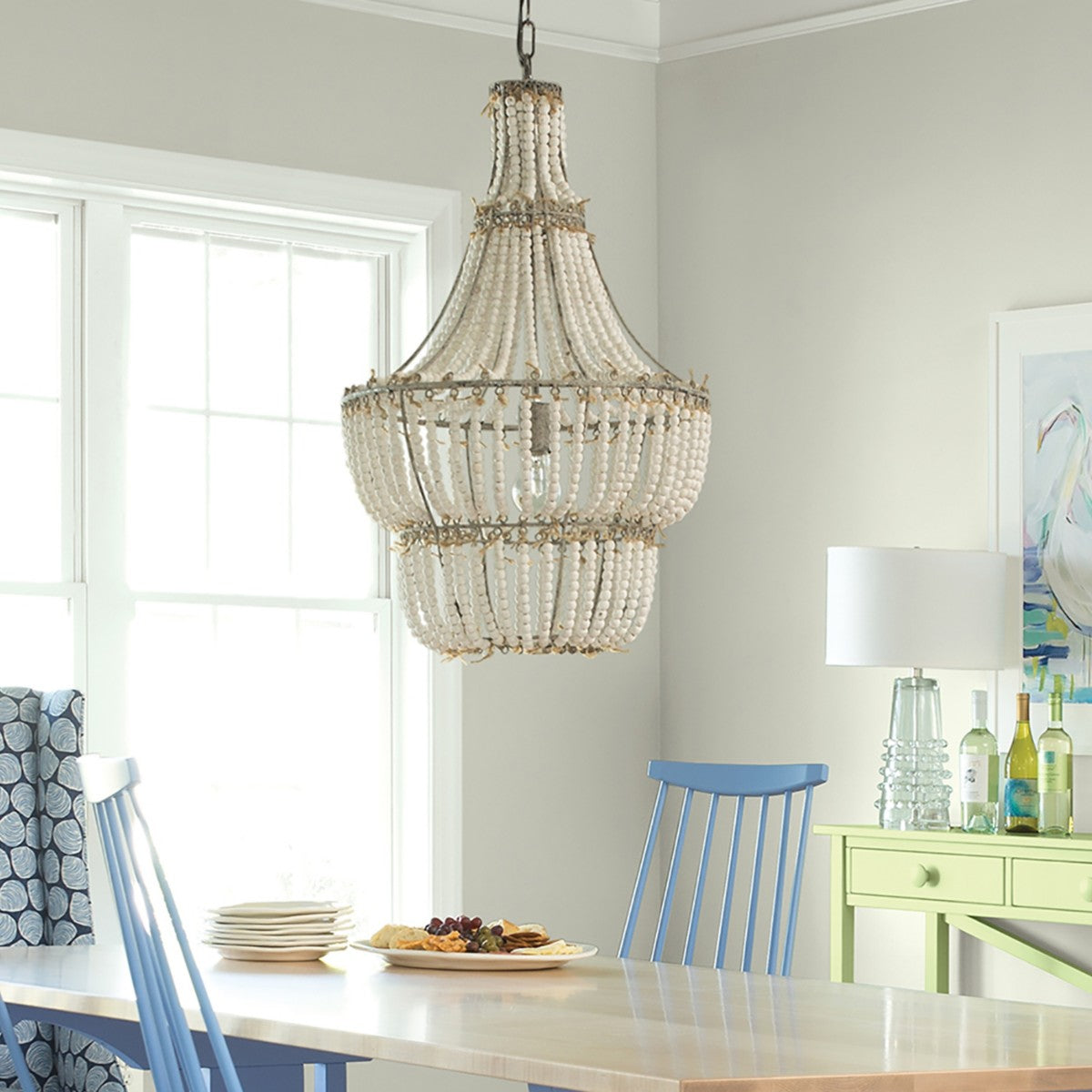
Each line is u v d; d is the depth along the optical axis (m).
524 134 2.96
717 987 2.93
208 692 4.91
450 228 5.21
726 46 5.51
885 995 2.85
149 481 4.86
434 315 5.17
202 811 4.88
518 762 5.29
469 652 2.86
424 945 3.20
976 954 4.86
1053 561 4.74
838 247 5.27
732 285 5.47
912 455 5.08
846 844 4.69
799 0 5.38
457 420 2.79
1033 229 4.89
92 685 4.68
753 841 5.36
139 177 4.74
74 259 4.74
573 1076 2.12
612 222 5.56
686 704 5.50
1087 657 4.67
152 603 4.82
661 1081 2.03
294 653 5.05
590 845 5.40
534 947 3.25
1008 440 4.84
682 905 5.50
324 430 5.14
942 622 4.52
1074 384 4.75
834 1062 2.17
